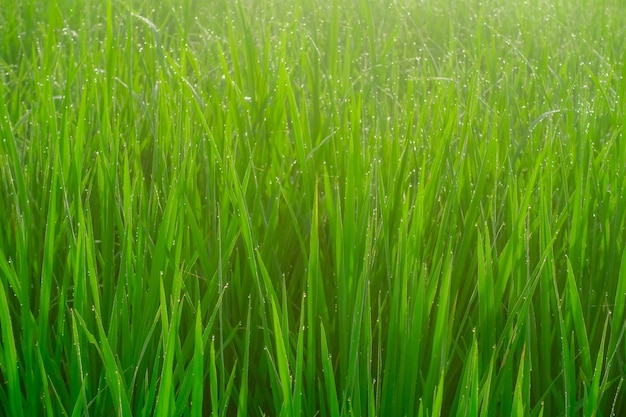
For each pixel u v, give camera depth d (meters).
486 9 3.33
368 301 1.11
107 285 1.22
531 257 1.32
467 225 1.27
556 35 3.01
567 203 1.30
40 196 1.45
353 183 1.21
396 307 1.12
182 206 1.23
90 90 1.65
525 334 1.13
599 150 1.59
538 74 2.04
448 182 1.42
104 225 1.29
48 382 1.13
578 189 1.25
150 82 1.84
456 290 1.25
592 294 1.28
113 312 1.11
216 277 1.20
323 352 1.06
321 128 1.64
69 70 1.65
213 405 1.03
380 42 2.74
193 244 1.31
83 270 1.14
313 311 1.15
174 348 1.07
